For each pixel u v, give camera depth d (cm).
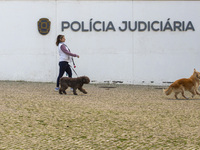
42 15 1614
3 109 789
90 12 1620
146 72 1638
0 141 584
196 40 1647
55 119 727
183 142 597
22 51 1614
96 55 1627
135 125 706
